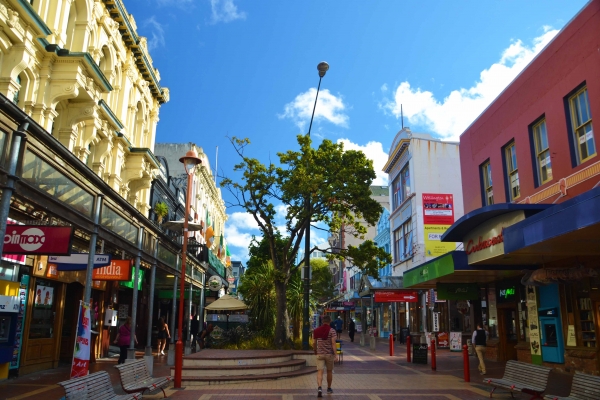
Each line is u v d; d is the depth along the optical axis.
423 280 17.84
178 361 11.92
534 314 15.77
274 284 21.77
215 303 22.28
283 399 10.18
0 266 11.87
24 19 12.88
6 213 7.94
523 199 15.77
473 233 13.73
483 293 21.20
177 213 31.64
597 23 12.58
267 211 20.84
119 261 14.52
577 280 12.40
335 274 69.06
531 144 15.62
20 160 8.38
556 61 14.29
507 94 17.12
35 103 13.85
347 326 59.31
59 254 8.91
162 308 30.88
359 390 11.52
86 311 9.48
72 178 10.33
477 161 19.52
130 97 22.30
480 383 12.77
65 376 13.05
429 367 16.91
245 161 20.45
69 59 14.59
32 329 13.88
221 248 50.16
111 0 18.19
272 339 20.30
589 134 13.07
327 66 18.25
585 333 13.55
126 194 21.83
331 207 20.61
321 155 20.11
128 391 8.88
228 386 12.19
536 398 9.30
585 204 8.37
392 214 37.03
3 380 12.02
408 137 33.12
